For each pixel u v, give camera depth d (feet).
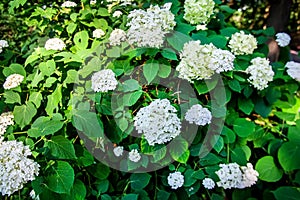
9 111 4.23
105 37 4.27
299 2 11.71
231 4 10.35
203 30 4.49
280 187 3.81
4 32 7.23
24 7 5.49
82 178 3.94
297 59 7.61
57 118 3.73
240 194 4.13
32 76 4.16
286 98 4.36
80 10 4.71
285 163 3.85
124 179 4.09
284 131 4.25
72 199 3.55
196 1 4.39
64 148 3.48
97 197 3.86
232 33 4.66
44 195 3.38
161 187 4.03
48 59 4.09
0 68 4.54
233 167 3.81
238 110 4.54
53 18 4.97
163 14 3.85
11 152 3.33
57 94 3.83
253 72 4.00
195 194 4.09
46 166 3.46
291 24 12.03
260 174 3.98
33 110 3.86
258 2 10.39
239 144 4.21
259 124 4.49
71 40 4.64
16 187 3.25
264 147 4.22
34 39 5.59
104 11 4.65
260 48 4.88
